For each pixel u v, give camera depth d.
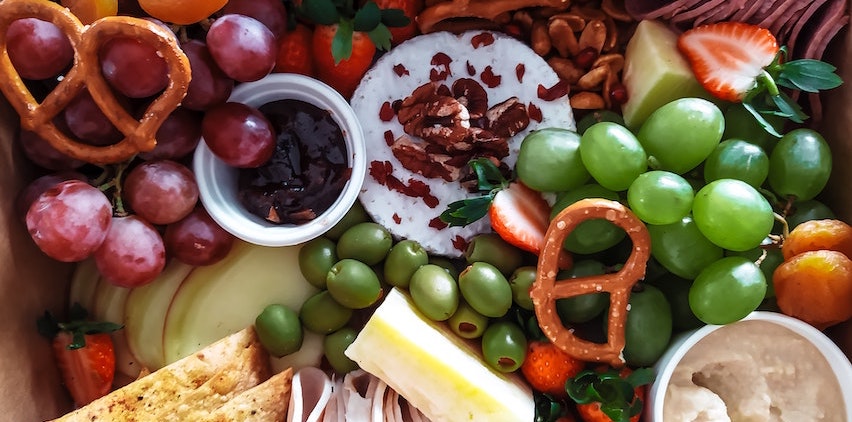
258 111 0.28
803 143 0.27
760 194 0.26
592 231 0.27
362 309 0.30
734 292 0.24
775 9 0.27
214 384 0.27
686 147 0.26
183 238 0.28
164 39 0.24
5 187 0.26
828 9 0.27
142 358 0.30
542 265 0.25
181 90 0.24
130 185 0.27
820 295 0.25
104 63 0.25
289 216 0.29
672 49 0.28
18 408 0.26
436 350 0.26
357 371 0.29
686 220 0.26
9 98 0.24
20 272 0.27
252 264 0.30
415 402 0.26
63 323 0.28
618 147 0.25
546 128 0.29
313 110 0.29
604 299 0.27
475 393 0.25
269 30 0.27
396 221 0.30
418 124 0.29
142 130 0.24
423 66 0.30
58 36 0.25
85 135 0.26
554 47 0.30
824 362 0.27
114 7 0.26
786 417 0.27
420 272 0.28
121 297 0.30
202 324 0.30
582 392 0.26
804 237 0.26
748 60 0.27
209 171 0.28
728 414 0.27
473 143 0.29
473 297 0.27
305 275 0.29
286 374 0.28
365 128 0.30
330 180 0.29
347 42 0.28
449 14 0.29
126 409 0.26
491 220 0.28
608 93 0.30
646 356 0.27
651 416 0.26
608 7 0.30
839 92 0.28
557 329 0.26
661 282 0.28
